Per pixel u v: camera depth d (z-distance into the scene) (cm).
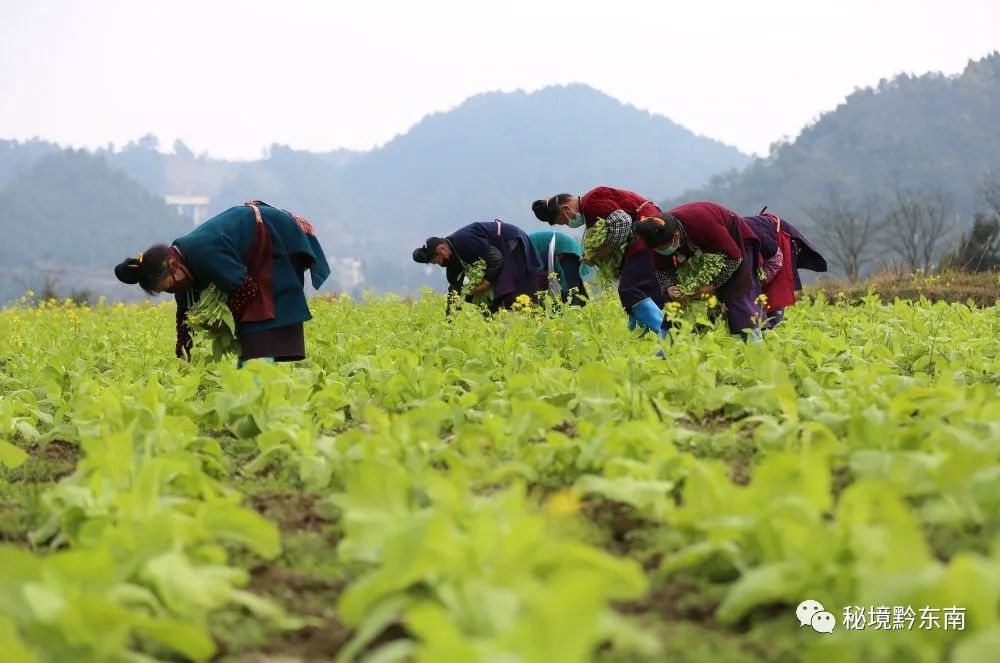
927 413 515
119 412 543
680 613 326
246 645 314
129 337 1152
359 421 674
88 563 303
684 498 363
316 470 487
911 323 1064
